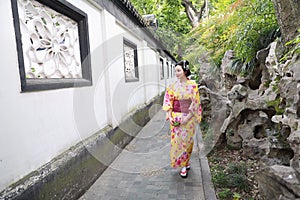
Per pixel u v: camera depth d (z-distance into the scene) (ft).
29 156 4.68
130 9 11.73
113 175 7.78
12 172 4.18
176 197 6.15
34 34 5.42
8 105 4.15
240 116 8.44
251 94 7.98
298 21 5.51
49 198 4.99
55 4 5.95
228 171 7.03
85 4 7.69
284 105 6.25
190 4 31.53
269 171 4.27
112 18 9.87
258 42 8.37
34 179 4.60
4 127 4.04
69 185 5.82
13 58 4.29
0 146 3.93
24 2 5.00
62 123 6.05
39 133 5.06
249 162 7.61
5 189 3.97
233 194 5.80
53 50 6.15
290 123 5.01
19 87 4.43
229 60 9.78
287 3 5.58
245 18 8.67
